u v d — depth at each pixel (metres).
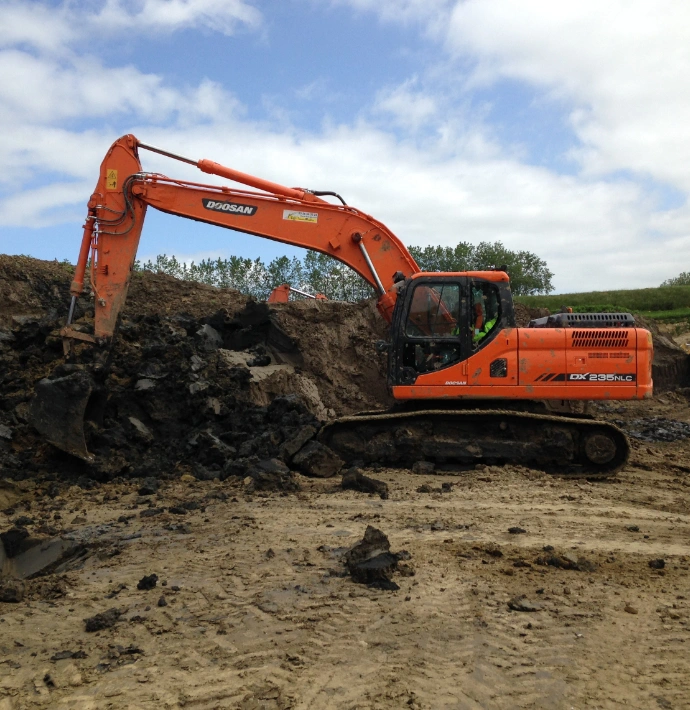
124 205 10.91
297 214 11.28
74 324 12.33
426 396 10.43
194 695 3.91
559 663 4.30
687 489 9.56
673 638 4.66
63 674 4.16
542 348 10.29
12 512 8.23
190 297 18.50
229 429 10.97
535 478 9.77
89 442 10.02
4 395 10.82
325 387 15.74
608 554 6.48
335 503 8.32
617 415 19.19
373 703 3.82
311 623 4.83
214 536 6.96
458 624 4.82
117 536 7.04
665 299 48.34
